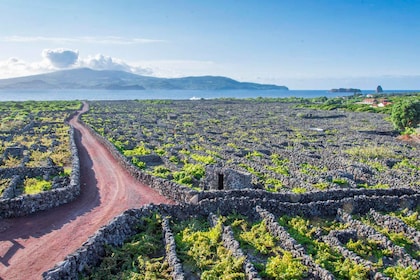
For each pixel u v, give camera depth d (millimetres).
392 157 50719
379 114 130250
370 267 18062
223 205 24844
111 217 24281
